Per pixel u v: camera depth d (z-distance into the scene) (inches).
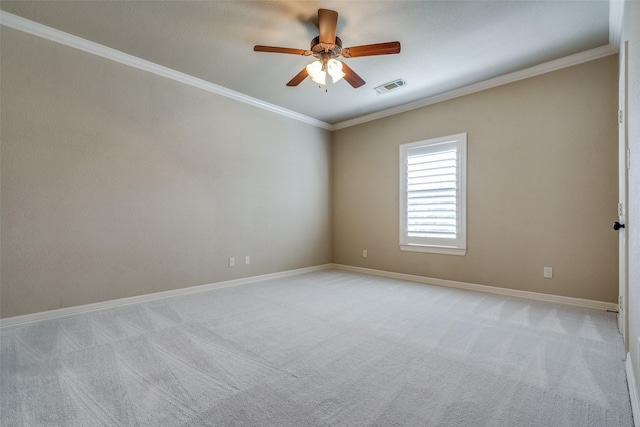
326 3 96.0
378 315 115.1
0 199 101.5
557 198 131.0
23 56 105.4
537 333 97.2
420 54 125.0
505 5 96.2
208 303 131.2
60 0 94.4
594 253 122.6
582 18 102.0
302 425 55.1
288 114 193.5
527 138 138.6
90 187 119.5
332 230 221.0
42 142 109.3
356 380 70.1
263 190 180.2
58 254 112.2
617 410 58.8
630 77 69.1
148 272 134.6
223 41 117.7
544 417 56.9
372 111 193.0
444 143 164.9
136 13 101.1
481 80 148.3
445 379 70.4
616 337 93.5
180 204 145.4
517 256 141.3
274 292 150.0
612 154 119.0
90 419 56.7
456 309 122.4
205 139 154.6
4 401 62.2
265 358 80.7
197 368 75.4
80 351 84.5
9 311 102.7
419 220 175.0
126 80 128.6
